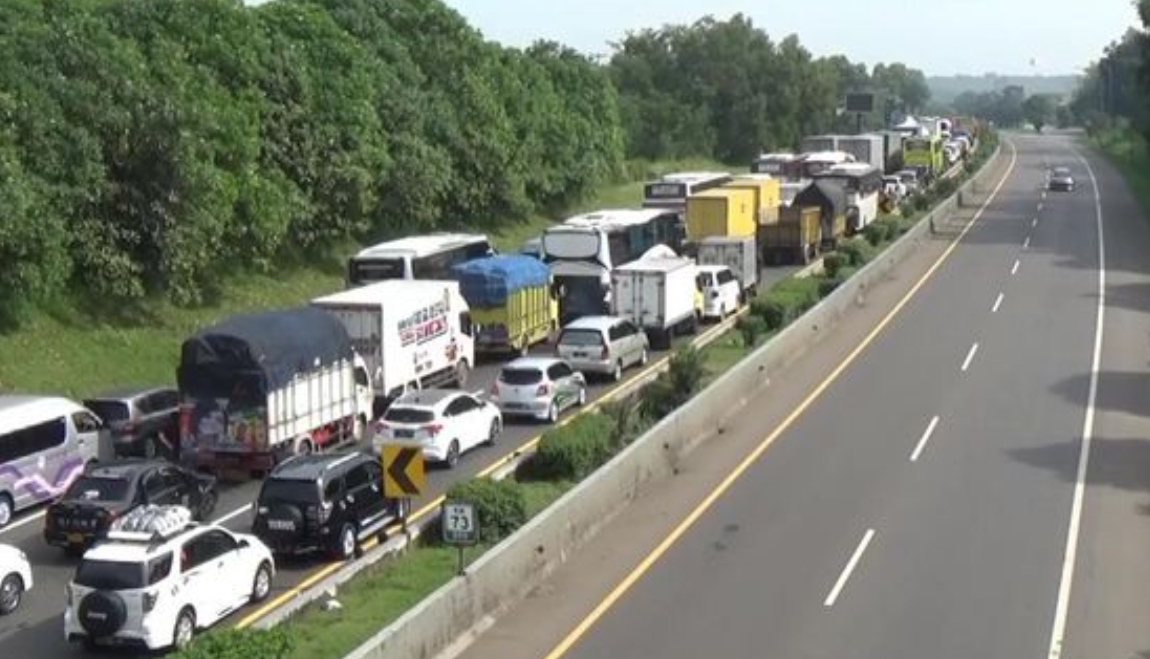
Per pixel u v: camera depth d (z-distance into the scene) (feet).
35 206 128.06
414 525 92.94
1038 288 202.39
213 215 151.33
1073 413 124.06
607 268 173.17
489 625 71.97
